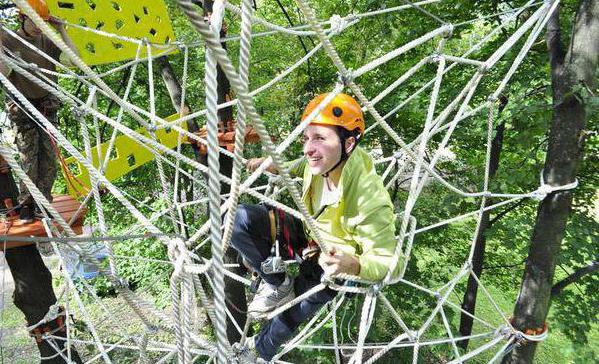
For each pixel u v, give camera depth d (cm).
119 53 524
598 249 692
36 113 226
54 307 459
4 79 226
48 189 447
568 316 701
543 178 544
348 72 233
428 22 862
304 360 885
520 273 1066
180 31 1016
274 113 1107
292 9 1155
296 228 264
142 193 1172
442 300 430
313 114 219
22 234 387
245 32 125
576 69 500
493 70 798
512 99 714
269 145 142
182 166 1048
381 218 217
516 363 575
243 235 254
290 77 1112
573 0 736
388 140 1028
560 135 525
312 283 266
